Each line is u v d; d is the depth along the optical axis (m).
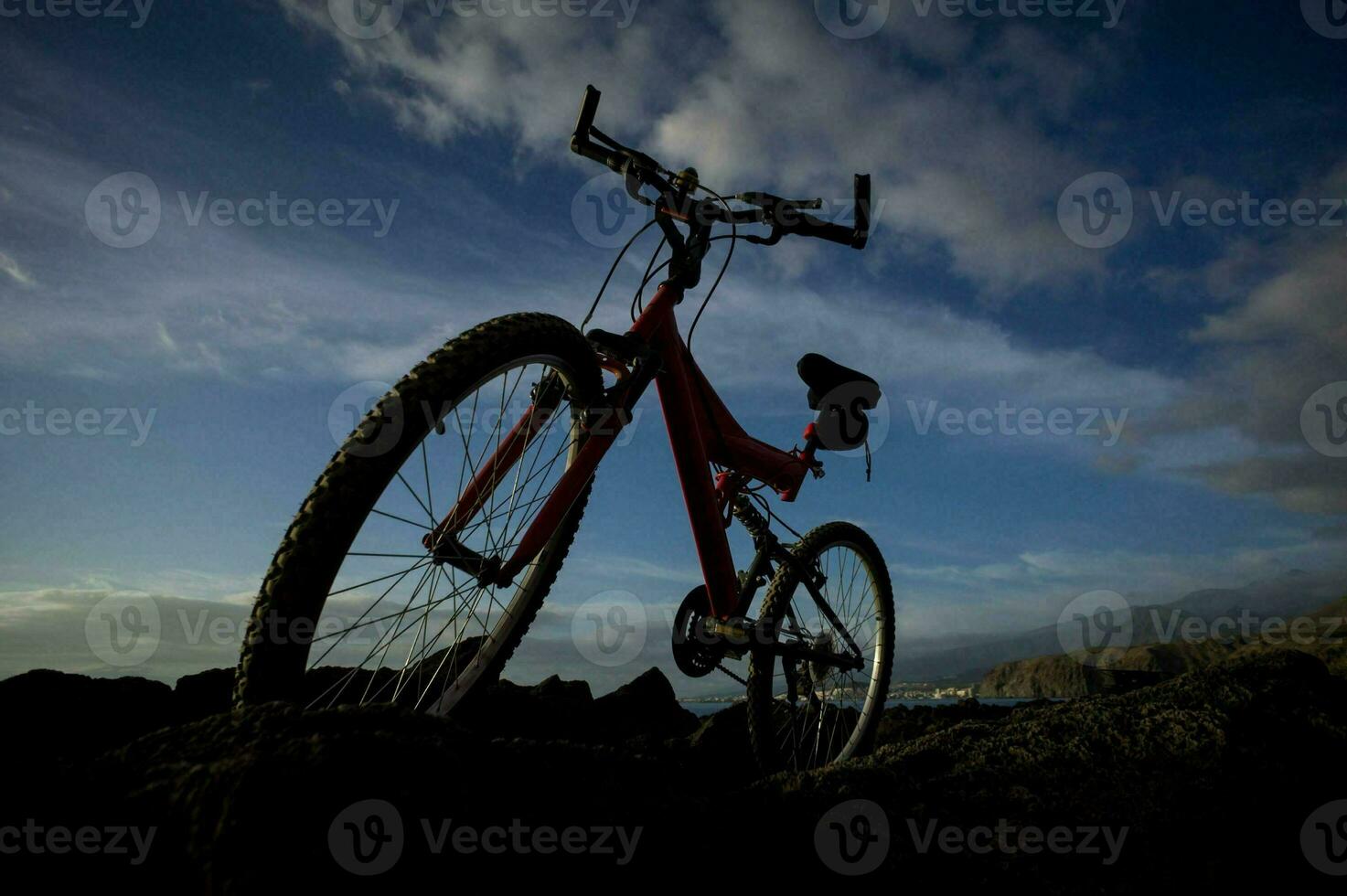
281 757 0.77
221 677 2.22
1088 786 1.42
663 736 3.06
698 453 2.23
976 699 3.74
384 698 1.88
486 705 2.38
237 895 0.66
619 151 2.13
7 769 0.79
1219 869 1.13
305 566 1.22
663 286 2.17
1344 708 1.84
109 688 2.00
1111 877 1.12
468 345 1.50
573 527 2.13
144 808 0.74
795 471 2.71
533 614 2.05
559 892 0.81
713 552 2.30
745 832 1.08
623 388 1.96
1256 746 1.55
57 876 0.68
